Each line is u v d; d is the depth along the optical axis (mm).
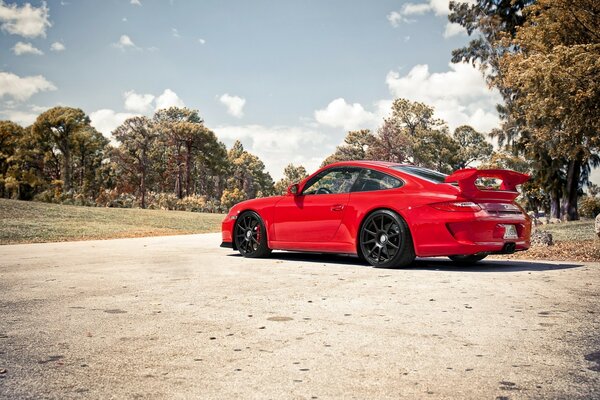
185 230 19891
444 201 5395
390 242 5652
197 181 109125
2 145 58562
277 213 6719
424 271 5422
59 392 1911
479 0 31141
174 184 102500
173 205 44156
